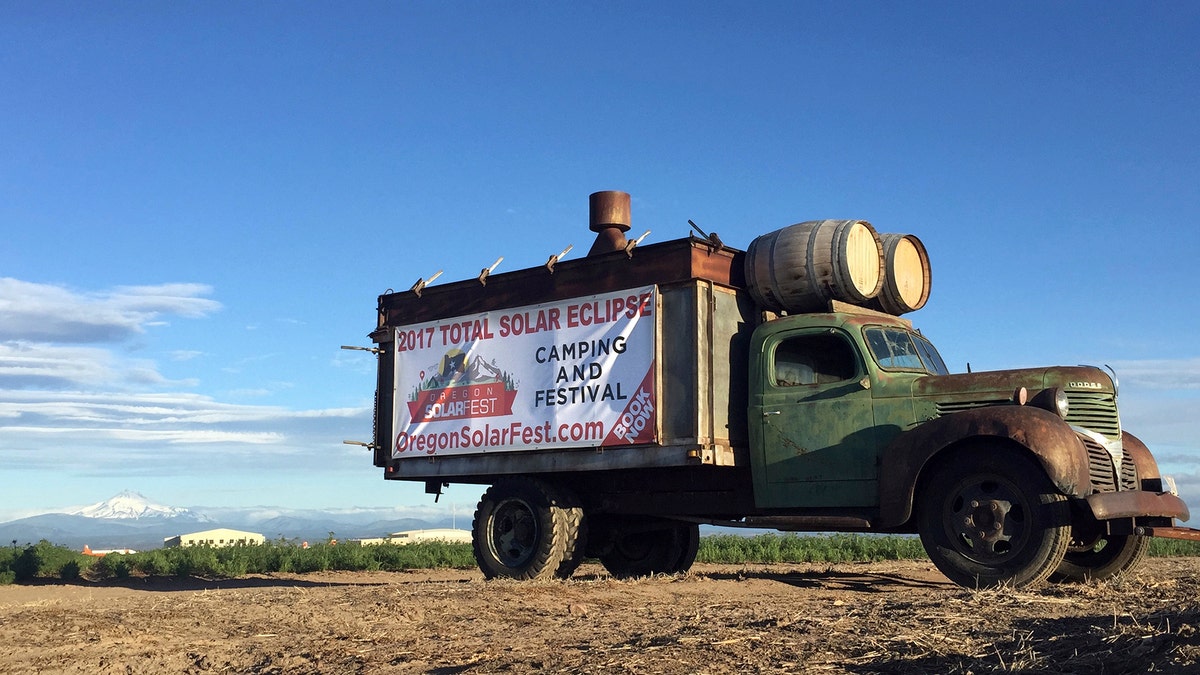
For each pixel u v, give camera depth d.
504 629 7.28
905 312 10.55
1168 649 4.46
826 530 9.25
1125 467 8.87
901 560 18.98
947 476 8.45
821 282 9.88
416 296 12.42
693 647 5.58
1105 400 8.73
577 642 6.34
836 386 9.44
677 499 10.76
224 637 7.50
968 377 8.95
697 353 9.95
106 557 17.55
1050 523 7.93
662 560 12.48
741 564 18.39
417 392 12.16
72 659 6.81
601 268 10.81
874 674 4.78
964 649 5.02
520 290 11.45
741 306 10.46
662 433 10.13
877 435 9.16
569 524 11.02
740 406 10.26
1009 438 8.05
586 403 10.68
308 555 18.47
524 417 11.14
